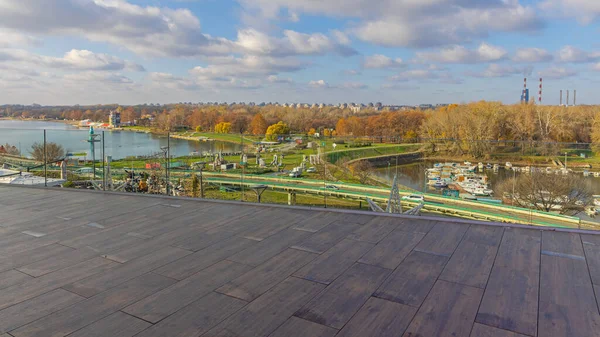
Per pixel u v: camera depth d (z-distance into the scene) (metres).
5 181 7.73
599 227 4.71
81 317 2.12
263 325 2.01
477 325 1.99
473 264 2.80
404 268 2.74
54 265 2.90
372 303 2.24
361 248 3.17
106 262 2.95
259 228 3.79
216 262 2.92
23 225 4.02
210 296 2.35
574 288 2.40
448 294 2.34
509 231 3.54
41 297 2.37
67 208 4.76
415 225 3.79
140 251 3.19
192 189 7.57
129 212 4.52
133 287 2.50
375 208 5.91
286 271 2.72
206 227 3.86
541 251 3.04
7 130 8.26
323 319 2.06
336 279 2.57
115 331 1.96
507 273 2.63
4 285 2.55
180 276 2.67
